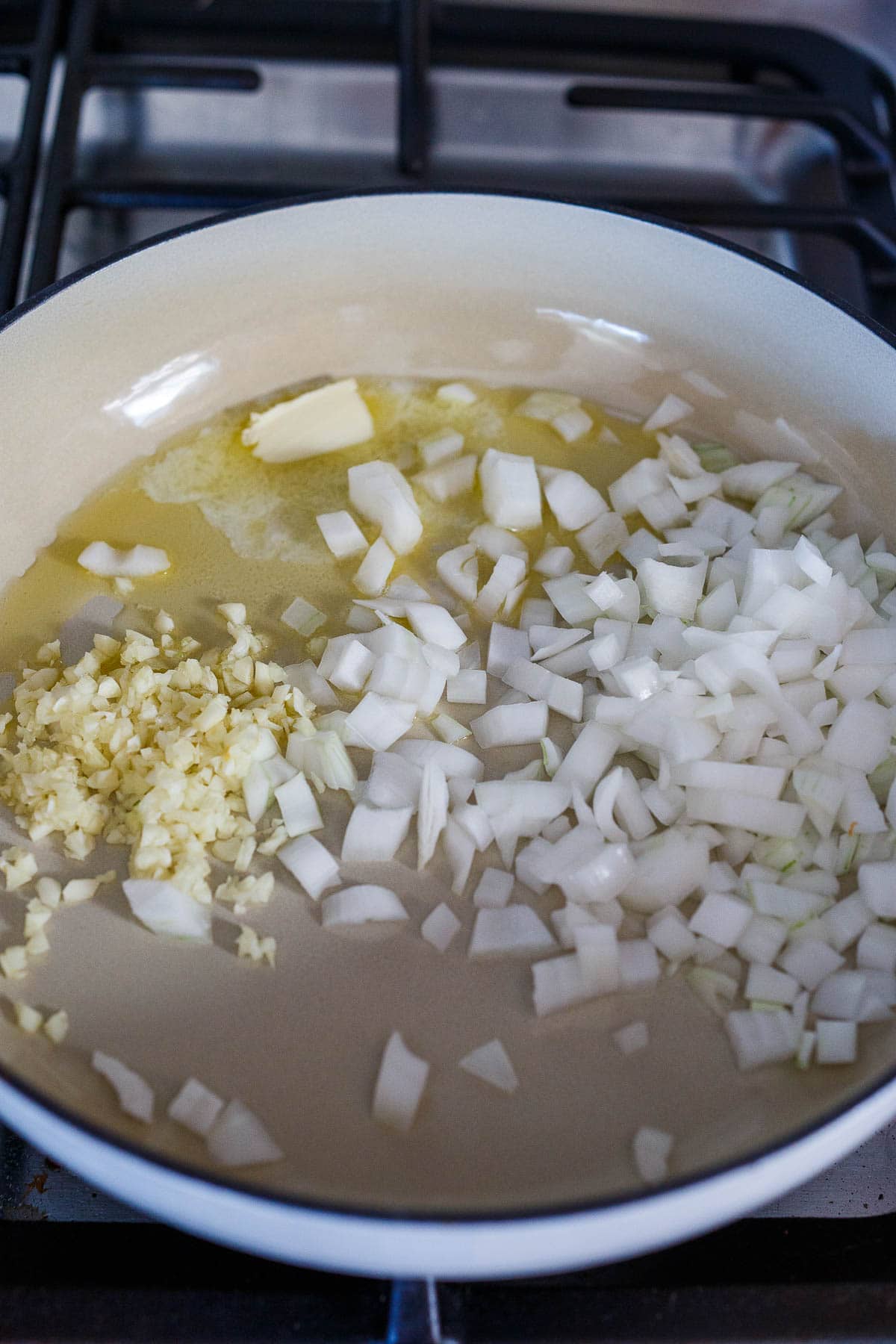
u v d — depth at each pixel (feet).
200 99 1.35
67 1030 0.87
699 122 1.38
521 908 0.93
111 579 1.06
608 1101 0.85
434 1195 0.81
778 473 1.12
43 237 1.15
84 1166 0.73
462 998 0.89
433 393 1.18
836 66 1.39
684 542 1.09
